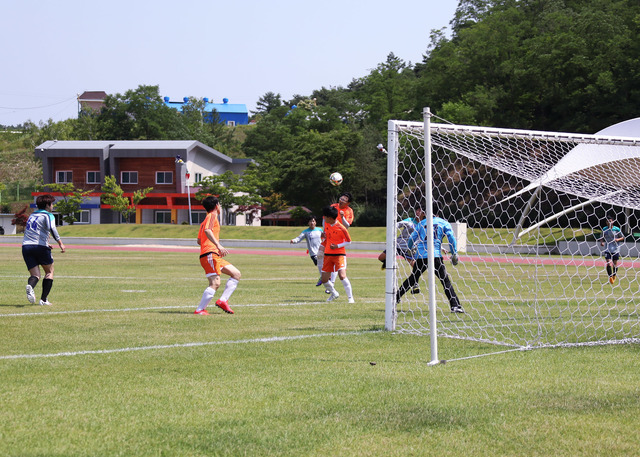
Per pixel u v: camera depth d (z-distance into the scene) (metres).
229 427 4.27
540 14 72.00
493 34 66.00
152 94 93.12
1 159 102.38
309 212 73.25
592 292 15.16
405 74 101.25
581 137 8.77
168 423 4.34
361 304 11.89
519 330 8.92
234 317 9.77
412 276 10.86
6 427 4.20
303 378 5.68
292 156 67.38
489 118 62.19
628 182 16.80
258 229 52.53
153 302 11.66
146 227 55.12
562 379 5.75
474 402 4.93
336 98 104.62
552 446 3.93
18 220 64.88
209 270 10.15
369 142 71.50
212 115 123.50
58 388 5.21
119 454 3.74
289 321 9.39
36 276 11.05
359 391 5.25
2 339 7.59
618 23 58.53
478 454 3.79
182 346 7.20
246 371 5.94
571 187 16.11
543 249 37.34
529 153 12.79
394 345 7.49
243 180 69.19
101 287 14.50
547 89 60.72
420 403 4.89
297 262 27.23
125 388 5.25
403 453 3.80
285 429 4.23
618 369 6.25
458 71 67.50
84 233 54.72
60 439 3.99
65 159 69.62
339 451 3.83
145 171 68.44
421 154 13.23
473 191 42.59
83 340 7.56
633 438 4.08
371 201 73.56
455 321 9.78
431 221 6.66
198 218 68.38
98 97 141.50
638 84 54.84
